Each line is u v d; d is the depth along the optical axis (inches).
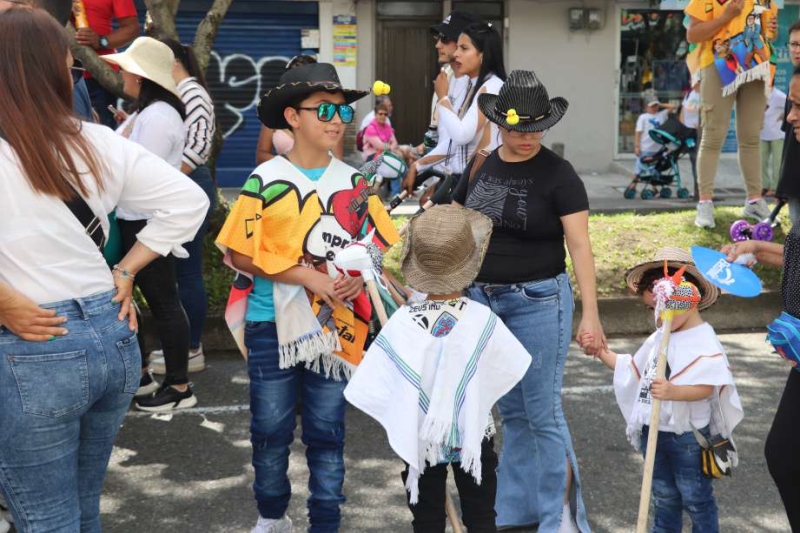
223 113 631.8
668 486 142.9
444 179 192.2
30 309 100.3
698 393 132.6
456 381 121.6
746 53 309.9
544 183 146.0
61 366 102.3
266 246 139.1
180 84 216.2
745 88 323.6
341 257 133.0
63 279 103.3
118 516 165.6
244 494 174.6
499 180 148.9
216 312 267.7
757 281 130.1
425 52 650.2
